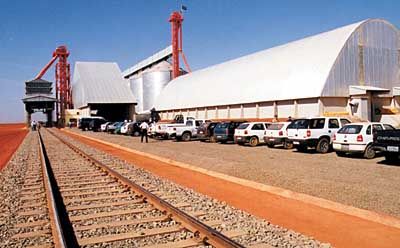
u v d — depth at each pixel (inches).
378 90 1323.8
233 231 280.4
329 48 1454.2
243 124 1112.2
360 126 727.1
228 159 734.5
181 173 603.2
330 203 371.9
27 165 703.7
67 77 4579.2
